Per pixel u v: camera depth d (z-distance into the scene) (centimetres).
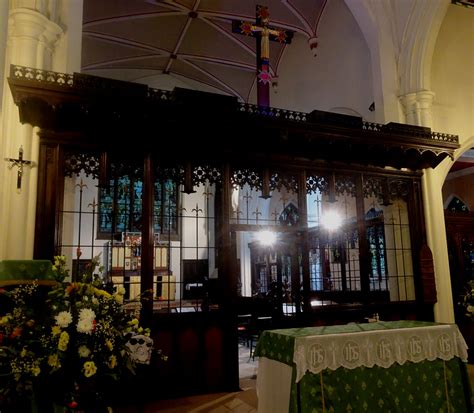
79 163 534
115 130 537
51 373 233
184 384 536
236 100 546
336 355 364
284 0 1034
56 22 561
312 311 620
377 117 788
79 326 236
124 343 268
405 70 781
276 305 719
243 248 1291
